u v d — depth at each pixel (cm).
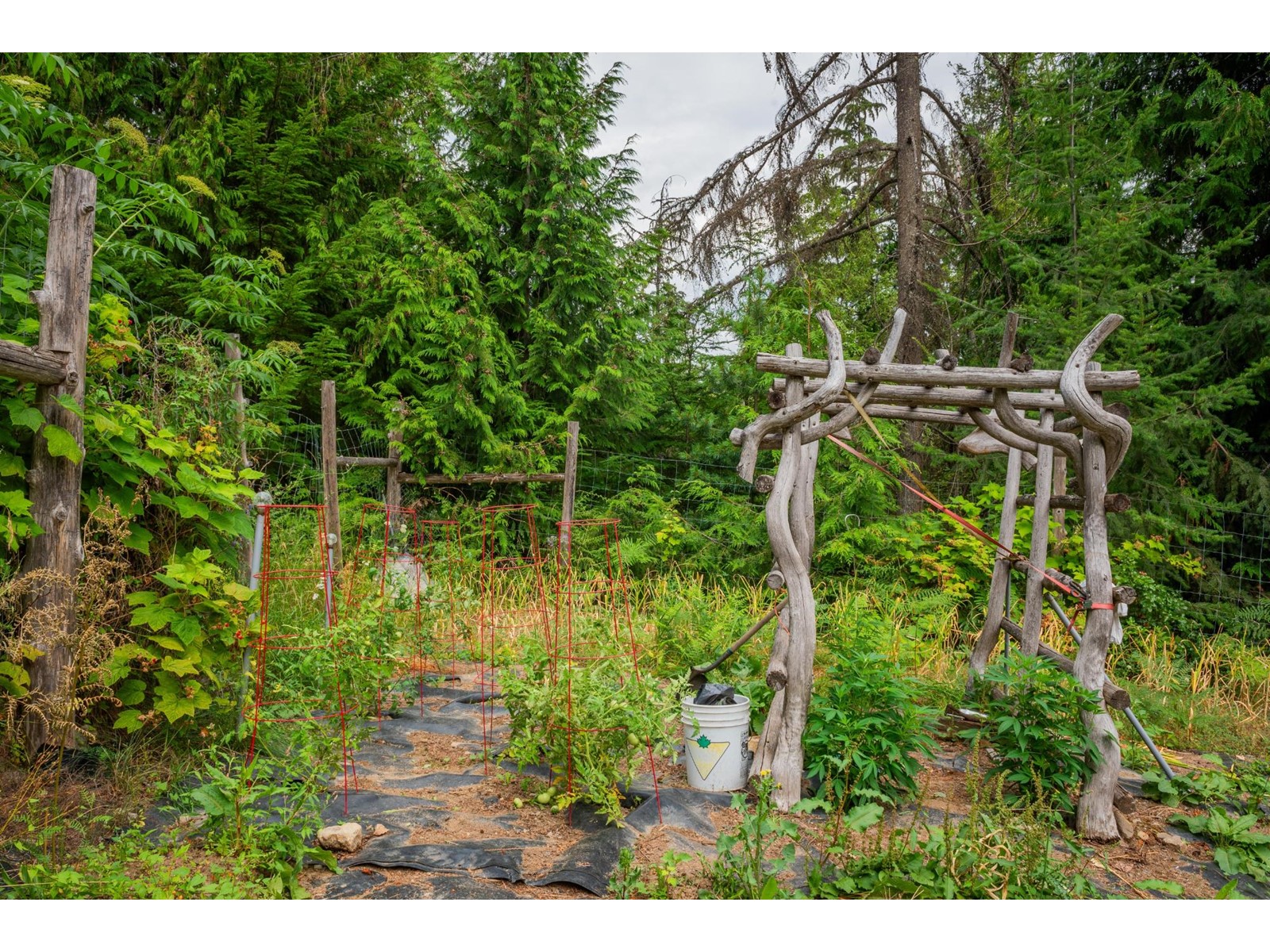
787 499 429
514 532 1047
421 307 997
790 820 384
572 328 1143
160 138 998
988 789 406
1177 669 698
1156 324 859
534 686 429
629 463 1173
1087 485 442
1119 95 934
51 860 302
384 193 1141
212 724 443
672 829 380
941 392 464
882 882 318
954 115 1098
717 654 621
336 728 467
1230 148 894
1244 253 952
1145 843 398
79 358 398
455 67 1097
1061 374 436
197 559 417
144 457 420
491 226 1120
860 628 585
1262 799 443
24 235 514
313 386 1000
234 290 796
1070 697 411
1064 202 930
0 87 490
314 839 356
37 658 379
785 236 1114
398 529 872
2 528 364
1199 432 840
